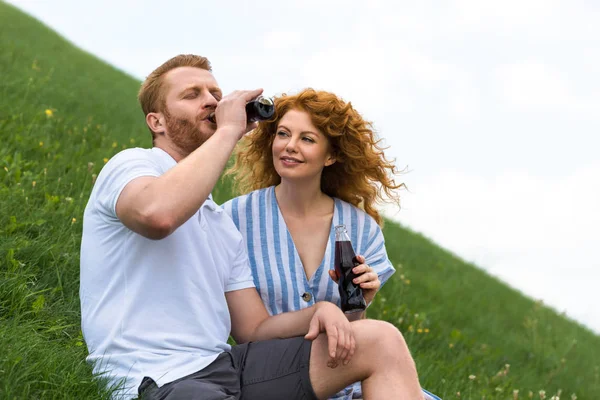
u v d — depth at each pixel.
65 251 5.01
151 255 3.21
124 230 3.22
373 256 4.12
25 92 10.08
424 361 6.61
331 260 3.92
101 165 7.51
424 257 12.41
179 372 3.08
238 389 3.22
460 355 7.53
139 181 3.11
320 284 3.89
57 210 5.59
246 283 3.65
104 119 10.98
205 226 3.42
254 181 4.43
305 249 4.00
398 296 8.59
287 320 3.52
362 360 3.17
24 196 5.48
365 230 4.13
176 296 3.22
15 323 3.68
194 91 3.55
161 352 3.14
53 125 8.73
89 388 3.21
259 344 3.39
